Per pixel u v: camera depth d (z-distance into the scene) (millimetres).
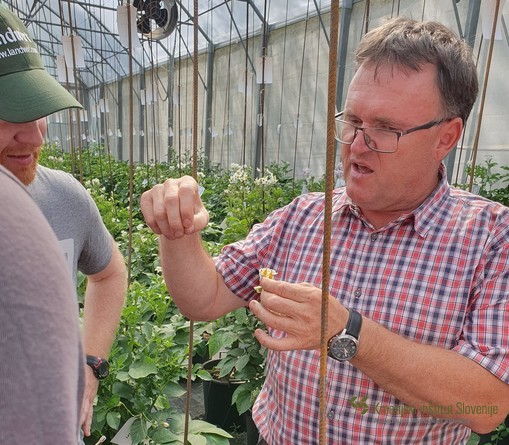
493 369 1064
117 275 1721
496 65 6512
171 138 16062
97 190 5848
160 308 2543
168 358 2225
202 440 2057
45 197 1348
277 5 10289
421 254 1254
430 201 1283
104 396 2068
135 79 18328
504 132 6535
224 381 3002
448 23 7008
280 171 9734
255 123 11641
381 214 1338
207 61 13555
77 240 1462
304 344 975
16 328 374
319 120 9898
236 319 2732
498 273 1167
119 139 19375
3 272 373
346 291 1318
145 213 1173
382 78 1167
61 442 388
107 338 1633
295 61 10375
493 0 1593
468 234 1229
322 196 1535
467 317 1188
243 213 4414
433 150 1229
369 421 1243
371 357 1038
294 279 1434
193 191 1126
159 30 6469
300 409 1343
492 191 5641
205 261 1436
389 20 1284
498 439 2611
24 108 1136
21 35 1181
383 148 1189
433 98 1164
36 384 378
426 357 1067
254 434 2770
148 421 2076
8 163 1229
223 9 11586
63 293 415
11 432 366
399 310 1234
